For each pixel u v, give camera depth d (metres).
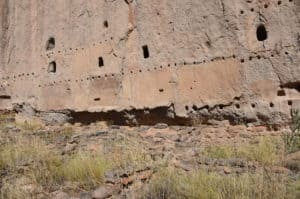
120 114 13.84
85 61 15.07
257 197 5.60
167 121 12.76
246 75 10.97
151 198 6.07
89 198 6.31
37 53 16.78
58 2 16.20
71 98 15.43
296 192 5.64
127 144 9.69
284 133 9.66
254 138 9.77
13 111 17.36
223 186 5.95
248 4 11.05
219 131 10.94
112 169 7.39
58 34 16.09
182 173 6.85
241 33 11.11
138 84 13.43
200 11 11.98
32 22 17.06
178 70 12.45
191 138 10.59
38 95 16.56
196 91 12.00
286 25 10.37
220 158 8.16
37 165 8.27
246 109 10.92
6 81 17.67
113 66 14.15
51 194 6.67
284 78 10.33
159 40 12.99
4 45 17.83
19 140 10.66
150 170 7.25
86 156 8.30
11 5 17.86
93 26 14.90
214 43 11.64
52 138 11.65
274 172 6.80
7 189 6.81
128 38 13.81
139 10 13.58
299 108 9.94
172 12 12.70
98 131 12.46
